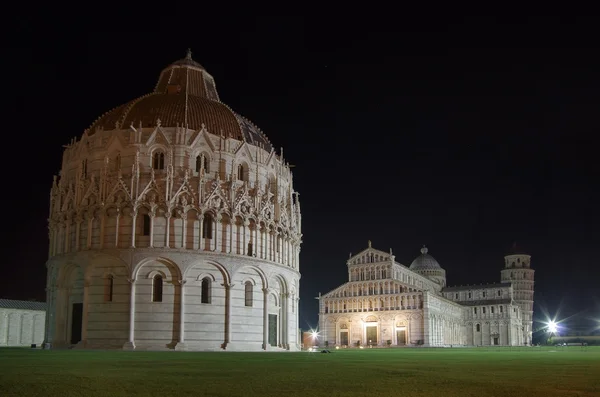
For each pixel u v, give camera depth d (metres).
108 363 37.12
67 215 83.06
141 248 76.62
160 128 83.12
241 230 83.44
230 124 90.81
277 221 91.00
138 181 79.06
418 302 184.50
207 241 80.44
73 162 87.38
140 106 88.75
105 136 84.44
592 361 49.94
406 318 185.38
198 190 80.50
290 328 92.56
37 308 136.38
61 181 89.56
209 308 78.75
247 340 81.81
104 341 75.94
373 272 196.12
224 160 85.44
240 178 88.12
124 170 81.81
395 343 185.62
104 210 78.50
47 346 80.44
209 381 23.73
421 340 181.12
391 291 190.25
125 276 76.75
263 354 62.72
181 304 76.69
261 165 90.38
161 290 77.25
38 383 22.28
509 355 71.25
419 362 44.62
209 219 81.44
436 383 23.72
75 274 81.31
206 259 79.12
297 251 99.06
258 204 86.62
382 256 196.00
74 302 80.62
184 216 78.81
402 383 23.61
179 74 100.19
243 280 82.56
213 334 78.31
